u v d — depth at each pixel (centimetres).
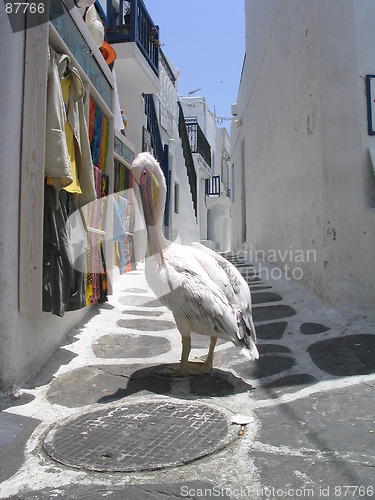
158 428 274
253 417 287
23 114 337
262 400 313
